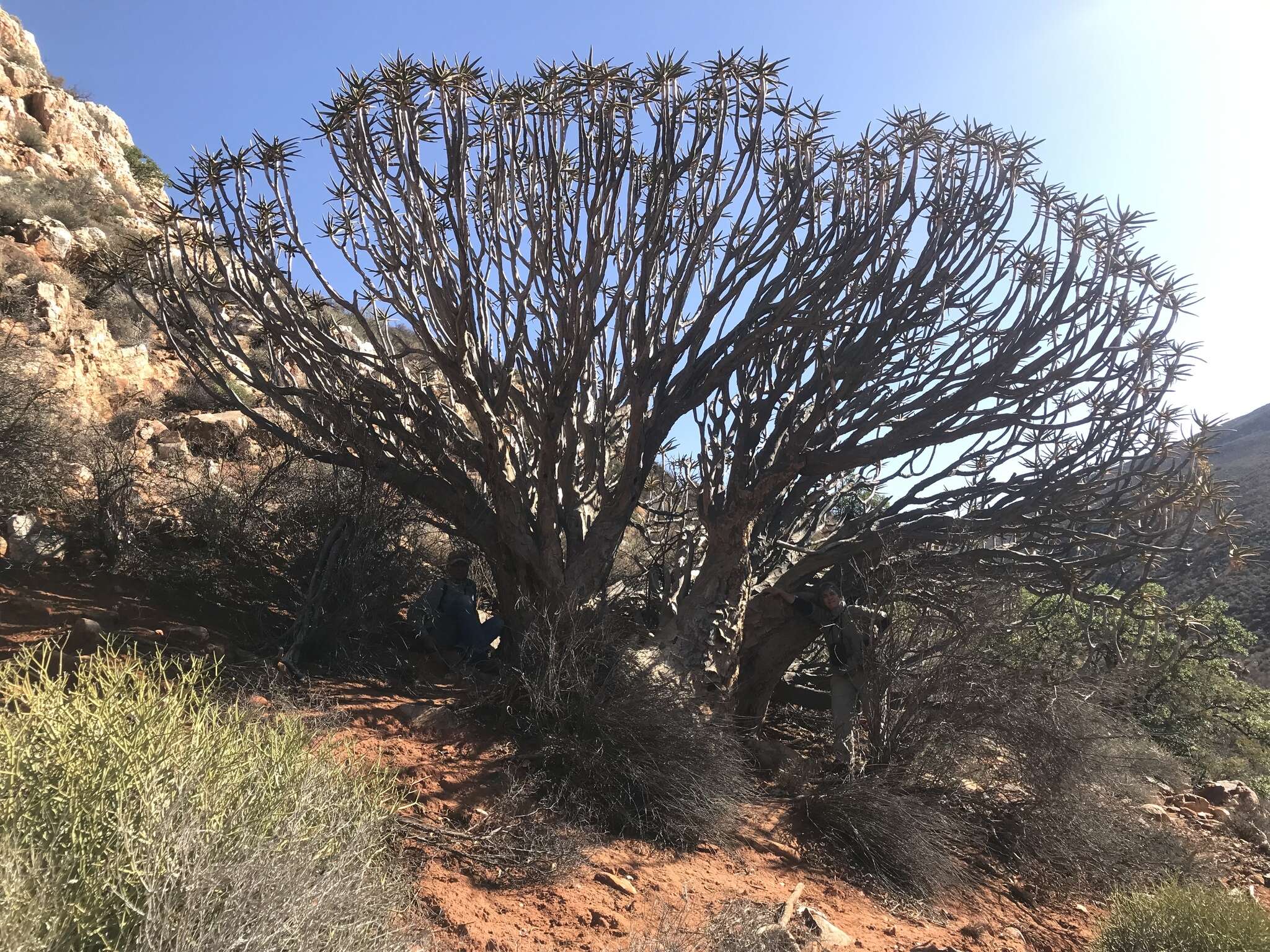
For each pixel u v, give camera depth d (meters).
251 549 6.84
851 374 5.95
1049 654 6.67
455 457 6.68
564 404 5.72
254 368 6.54
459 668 5.88
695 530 7.05
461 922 3.10
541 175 6.13
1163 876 5.46
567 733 4.73
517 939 3.10
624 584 7.25
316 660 5.61
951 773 5.59
